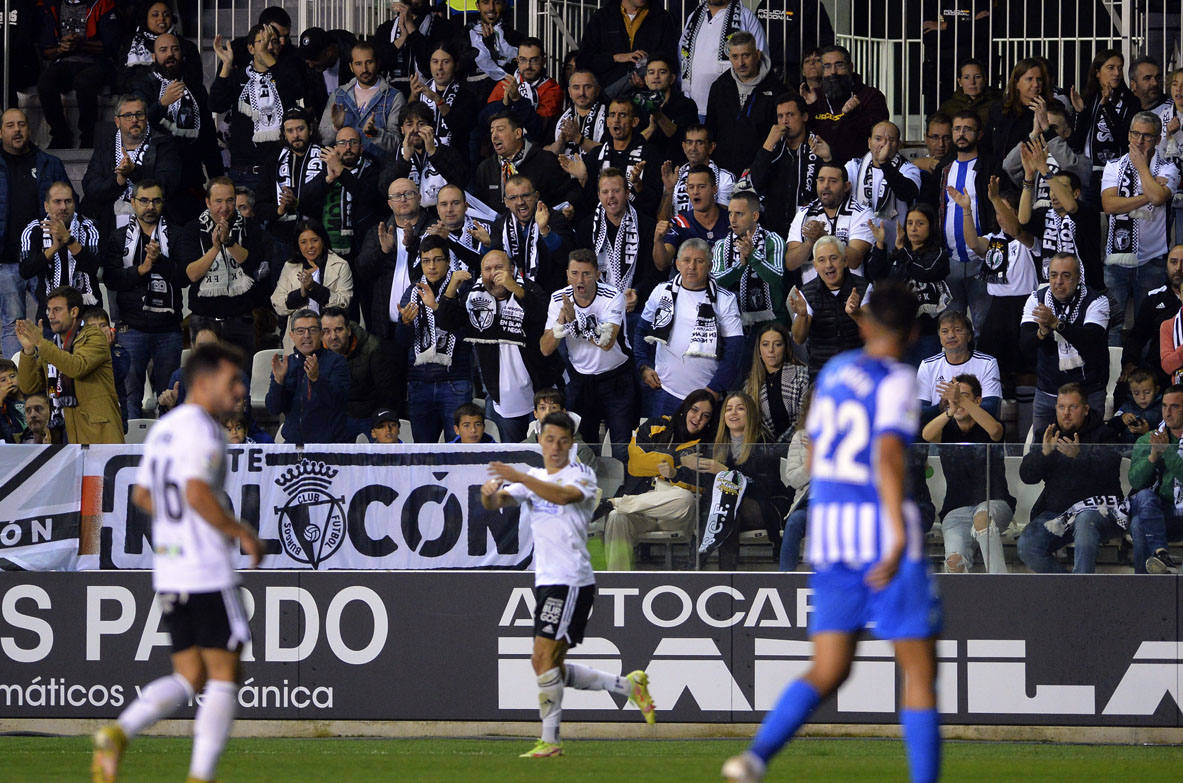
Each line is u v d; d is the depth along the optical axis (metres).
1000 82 51.34
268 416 41.56
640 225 40.53
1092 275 40.84
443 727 31.28
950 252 40.88
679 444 31.58
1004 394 39.81
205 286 41.28
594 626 31.41
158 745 29.42
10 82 51.94
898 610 17.11
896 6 52.25
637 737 31.03
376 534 31.83
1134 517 30.55
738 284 38.94
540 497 26.25
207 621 19.14
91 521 31.95
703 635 31.17
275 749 28.95
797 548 31.05
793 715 16.95
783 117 41.69
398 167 42.62
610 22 47.88
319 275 41.25
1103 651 30.45
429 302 38.06
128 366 39.88
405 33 49.28
